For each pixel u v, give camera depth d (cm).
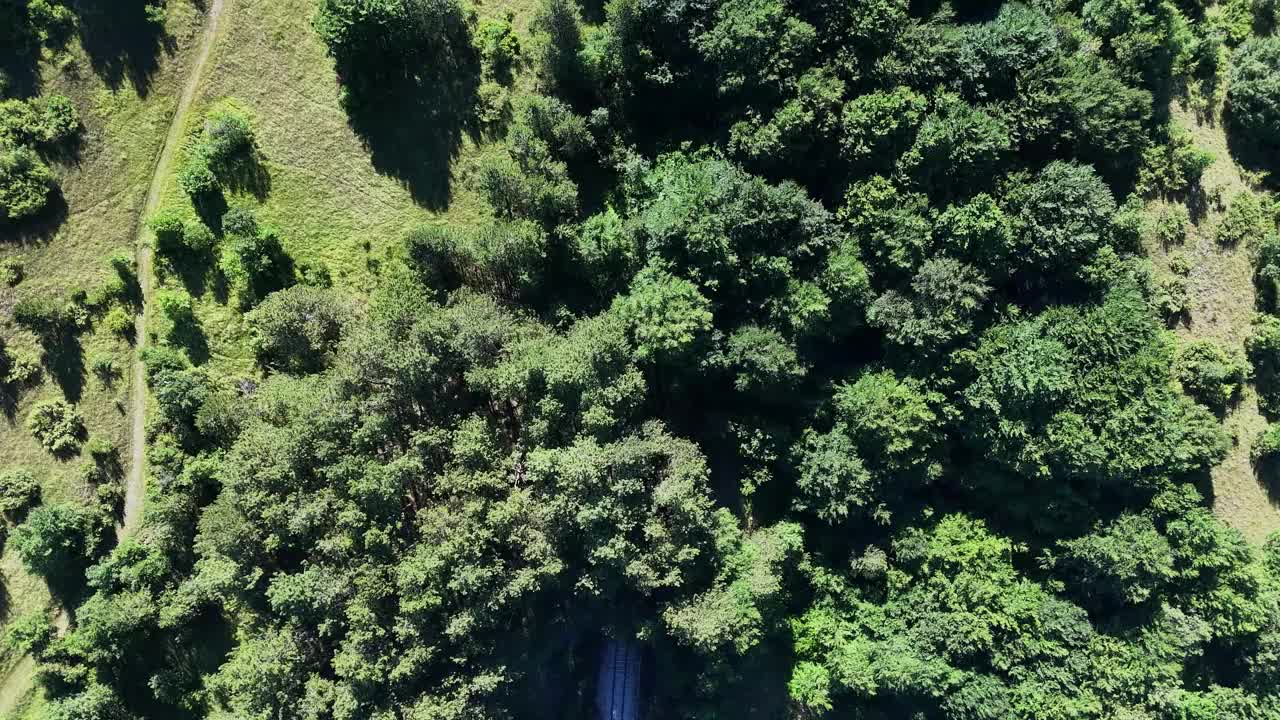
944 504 6631
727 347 6044
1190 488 6206
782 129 5781
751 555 6150
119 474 6034
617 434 5831
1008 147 5762
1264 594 6159
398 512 5450
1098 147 6025
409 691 5409
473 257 5981
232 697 5509
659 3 5794
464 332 5578
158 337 6100
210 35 6184
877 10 5656
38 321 5866
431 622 5419
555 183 5925
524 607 5816
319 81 6319
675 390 6275
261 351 6181
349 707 5181
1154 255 6469
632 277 6153
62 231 5966
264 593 5562
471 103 6444
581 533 5694
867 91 5912
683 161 6206
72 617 5928
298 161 6294
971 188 5934
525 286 6125
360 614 5206
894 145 5888
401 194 6412
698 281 5950
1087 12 6072
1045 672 6316
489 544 5459
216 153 6059
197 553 6016
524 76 6488
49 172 5916
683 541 5812
